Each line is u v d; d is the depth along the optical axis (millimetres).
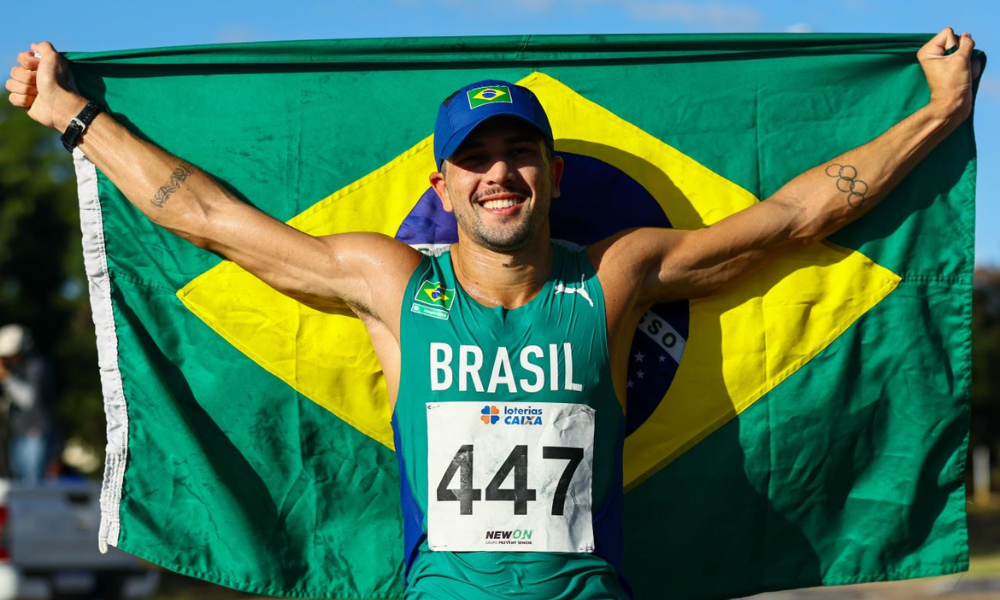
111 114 5180
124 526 5051
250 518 5086
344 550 5129
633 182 5223
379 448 5156
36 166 24875
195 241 4898
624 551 5082
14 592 9805
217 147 5207
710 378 5129
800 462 5109
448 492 4352
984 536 19953
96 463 24156
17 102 5059
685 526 5098
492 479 4344
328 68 5250
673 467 5109
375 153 5238
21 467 11438
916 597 11109
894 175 4996
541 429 4379
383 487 5148
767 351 5133
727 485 5109
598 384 4461
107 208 5152
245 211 4859
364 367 5152
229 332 5152
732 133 5223
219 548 5066
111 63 5164
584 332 4480
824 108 5203
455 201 4531
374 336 4695
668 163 5219
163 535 5055
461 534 4320
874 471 5117
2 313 23844
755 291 5141
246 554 5066
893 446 5113
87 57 5137
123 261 5156
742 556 5102
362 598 5113
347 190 5223
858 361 5133
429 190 5230
